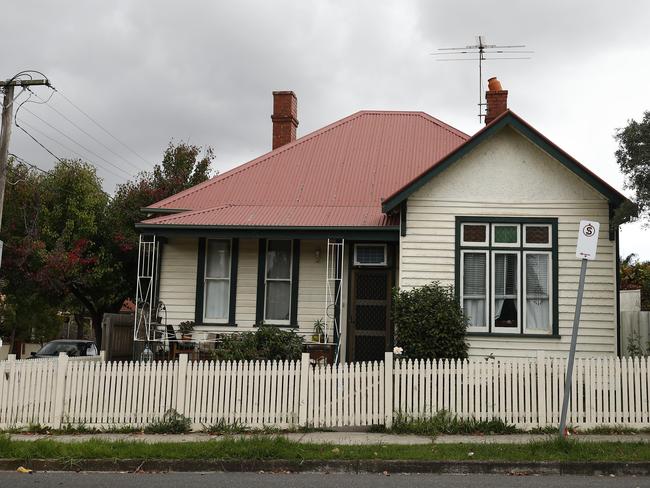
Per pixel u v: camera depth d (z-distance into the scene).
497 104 19.19
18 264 26.08
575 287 14.71
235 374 11.93
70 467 9.46
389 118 21.20
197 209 17.95
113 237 27.00
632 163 12.84
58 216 27.25
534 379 11.87
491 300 14.84
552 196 14.97
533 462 9.28
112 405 11.89
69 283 27.03
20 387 11.91
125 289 28.50
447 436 11.34
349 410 11.88
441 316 14.00
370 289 16.80
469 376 11.90
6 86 17.25
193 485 8.47
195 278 17.22
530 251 14.94
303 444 10.12
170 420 11.79
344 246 16.89
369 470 9.36
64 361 11.97
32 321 32.56
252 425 11.84
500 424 11.72
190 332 16.72
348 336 16.66
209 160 29.34
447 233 15.07
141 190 27.50
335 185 18.53
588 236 10.46
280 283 17.20
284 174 19.14
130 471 9.42
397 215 16.19
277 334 14.88
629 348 15.03
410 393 11.91
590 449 9.71
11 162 27.28
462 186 15.16
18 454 9.66
